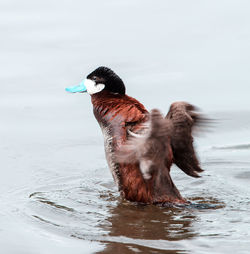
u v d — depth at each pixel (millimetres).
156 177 8297
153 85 14359
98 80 9266
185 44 17094
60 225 7488
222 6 20000
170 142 8320
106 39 17656
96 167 10547
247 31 17828
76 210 8188
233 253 6445
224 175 10070
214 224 7516
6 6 21141
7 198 8734
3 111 13727
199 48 16844
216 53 16453
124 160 8062
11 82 15375
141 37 17656
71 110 13852
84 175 10102
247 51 16469
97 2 21281
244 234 7082
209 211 8117
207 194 9141
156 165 7891
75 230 7285
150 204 8484
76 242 6852
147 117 8492
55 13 20344
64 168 10430
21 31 18656
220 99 13555
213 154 11156
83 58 16250
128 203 8586
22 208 8203
